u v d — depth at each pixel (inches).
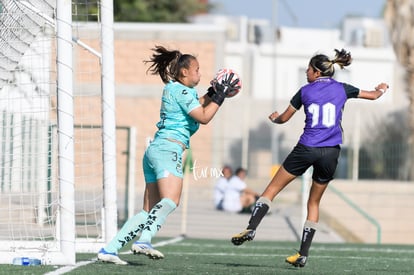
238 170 2241.6
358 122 3395.7
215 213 2182.6
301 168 858.8
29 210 1084.5
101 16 1048.8
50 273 770.2
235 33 4911.4
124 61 3152.1
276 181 866.8
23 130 1286.9
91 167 1845.5
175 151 804.0
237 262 1000.2
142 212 832.9
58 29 859.4
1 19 1069.1
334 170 858.8
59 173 860.6
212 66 3174.2
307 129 856.3
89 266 842.2
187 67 815.7
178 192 803.4
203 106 839.1
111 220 1069.1
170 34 3157.0
